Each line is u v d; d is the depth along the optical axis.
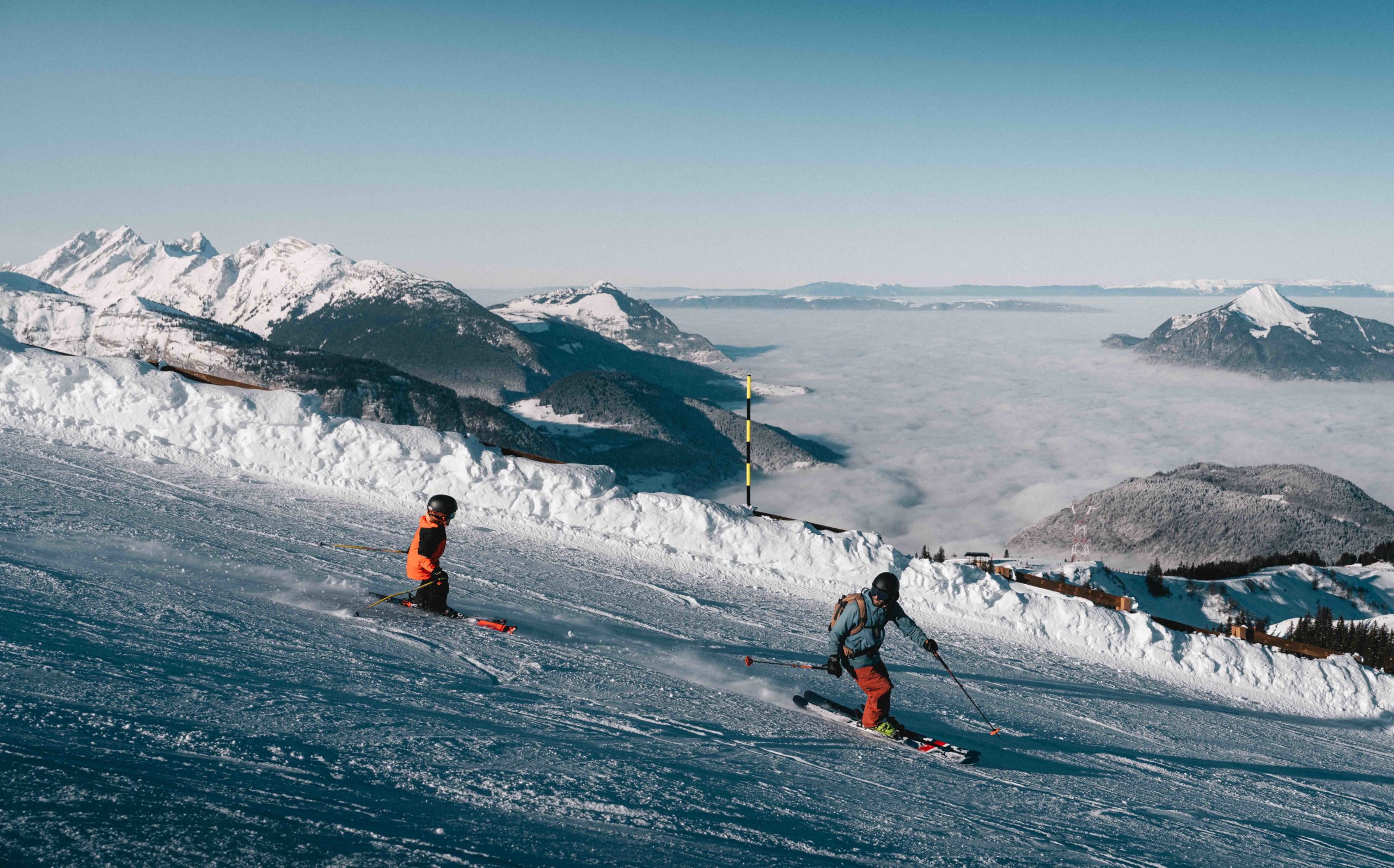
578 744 4.76
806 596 13.97
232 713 3.92
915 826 4.63
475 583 10.13
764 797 4.54
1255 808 7.09
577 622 9.06
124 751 3.11
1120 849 5.03
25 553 7.12
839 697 8.05
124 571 7.16
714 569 14.51
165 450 14.40
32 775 2.61
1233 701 13.62
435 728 4.46
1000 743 7.64
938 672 10.60
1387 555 134.75
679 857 3.32
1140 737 9.25
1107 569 88.12
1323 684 15.05
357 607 7.70
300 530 10.98
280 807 2.90
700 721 6.12
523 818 3.40
